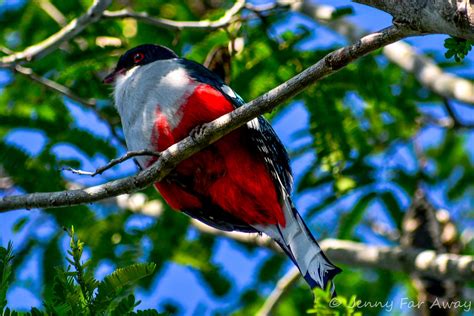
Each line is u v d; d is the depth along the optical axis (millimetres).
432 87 13102
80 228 12789
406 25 6676
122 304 6398
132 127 9406
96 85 12781
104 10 11734
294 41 11898
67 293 6480
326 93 11969
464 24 6258
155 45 11031
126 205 13164
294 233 9141
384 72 13328
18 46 13406
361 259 12312
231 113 8109
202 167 9203
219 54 11695
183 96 9062
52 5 13211
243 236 13594
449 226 12695
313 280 8797
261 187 9148
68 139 12375
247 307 13227
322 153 12062
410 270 12078
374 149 12656
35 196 8836
